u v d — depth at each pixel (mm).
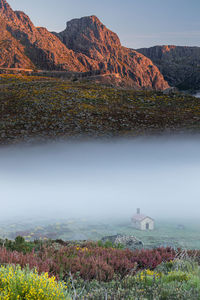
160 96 87875
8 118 68625
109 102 79812
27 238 32719
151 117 72062
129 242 20453
